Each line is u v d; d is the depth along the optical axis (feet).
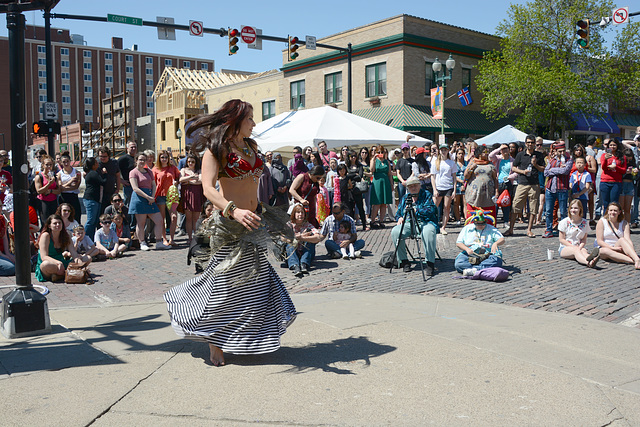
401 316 17.38
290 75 107.65
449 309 18.44
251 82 120.37
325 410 10.20
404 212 26.13
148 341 14.69
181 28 58.49
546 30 89.86
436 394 10.97
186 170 35.53
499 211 49.55
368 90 92.99
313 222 34.24
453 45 92.27
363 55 93.04
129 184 38.11
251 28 61.36
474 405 10.45
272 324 12.59
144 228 34.94
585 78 90.12
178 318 12.73
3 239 27.35
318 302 19.63
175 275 26.63
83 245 29.32
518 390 11.18
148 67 347.97
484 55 94.32
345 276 25.54
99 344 14.44
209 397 10.80
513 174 37.65
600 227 27.61
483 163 33.94
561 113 93.20
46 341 14.71
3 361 13.00
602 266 26.43
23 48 15.17
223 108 12.19
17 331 15.07
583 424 9.71
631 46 89.35
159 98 147.64
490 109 92.68
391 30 88.43
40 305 15.40
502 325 16.35
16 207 15.16
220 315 12.31
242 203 12.57
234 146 12.41
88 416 9.91
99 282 25.03
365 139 52.19
